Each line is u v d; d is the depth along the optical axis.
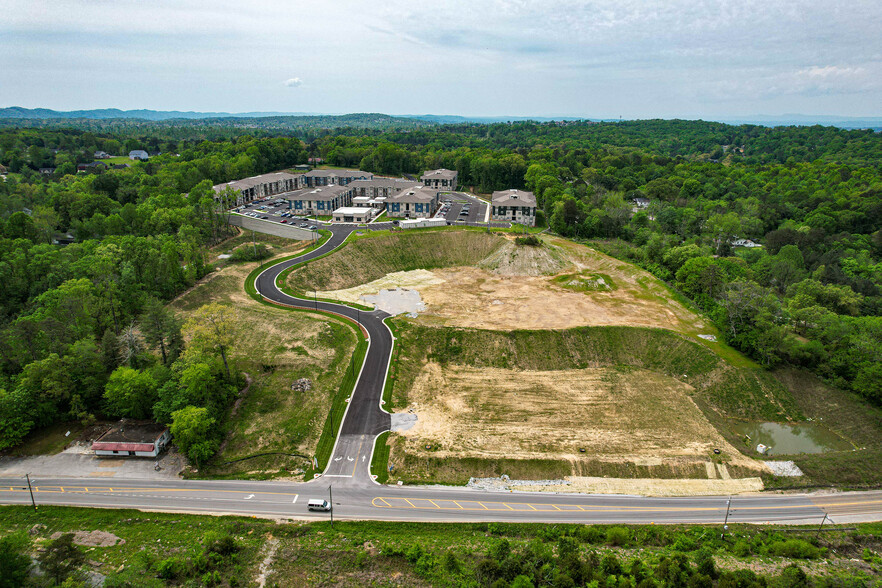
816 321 108.88
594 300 131.25
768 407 94.56
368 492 71.94
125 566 56.78
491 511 69.25
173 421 79.94
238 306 120.75
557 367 106.50
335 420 86.75
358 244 158.50
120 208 169.25
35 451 78.38
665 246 156.88
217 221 166.00
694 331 114.56
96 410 86.12
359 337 111.06
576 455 80.75
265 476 74.75
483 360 107.31
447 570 56.28
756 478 77.88
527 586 51.47
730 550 62.69
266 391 92.12
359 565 57.53
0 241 124.62
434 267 158.50
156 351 95.56
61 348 87.50
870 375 92.25
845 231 190.25
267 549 60.22
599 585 53.84
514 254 155.75
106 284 107.19
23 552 58.41
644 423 89.56
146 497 70.00
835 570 58.75
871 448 84.75
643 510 70.75
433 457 78.62
